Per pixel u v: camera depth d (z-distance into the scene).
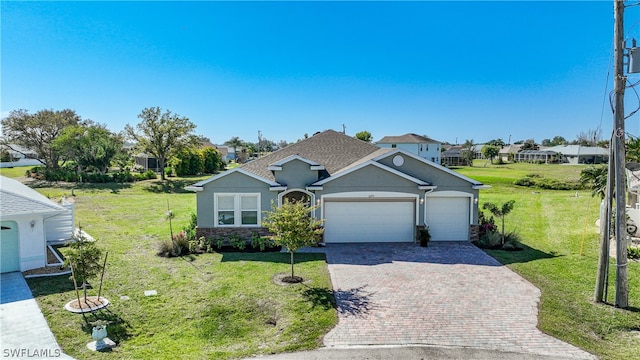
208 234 20.84
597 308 12.62
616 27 12.20
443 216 21.92
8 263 15.97
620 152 12.52
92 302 13.00
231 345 10.58
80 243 12.84
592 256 18.42
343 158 25.59
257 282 14.98
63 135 50.50
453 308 12.62
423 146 88.75
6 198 16.06
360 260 18.05
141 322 11.82
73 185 46.94
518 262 17.62
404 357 9.77
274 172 21.77
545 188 46.50
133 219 28.56
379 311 12.39
